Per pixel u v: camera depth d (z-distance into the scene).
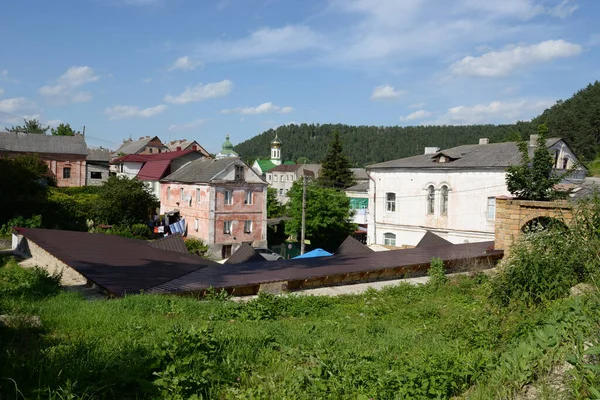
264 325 9.20
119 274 13.11
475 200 30.86
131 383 5.07
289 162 110.56
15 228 20.75
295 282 14.49
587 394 4.56
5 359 5.24
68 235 19.59
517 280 9.98
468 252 19.83
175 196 43.78
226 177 39.69
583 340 5.70
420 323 10.39
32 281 12.19
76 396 4.49
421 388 5.28
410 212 34.44
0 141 48.94
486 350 6.61
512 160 29.50
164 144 81.62
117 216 40.09
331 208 46.00
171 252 18.78
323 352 6.53
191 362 5.54
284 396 5.16
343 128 199.12
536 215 17.97
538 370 5.34
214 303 11.18
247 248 19.77
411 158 36.47
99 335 7.05
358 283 15.98
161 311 9.66
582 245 10.48
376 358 6.62
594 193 13.52
